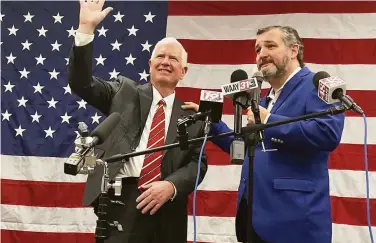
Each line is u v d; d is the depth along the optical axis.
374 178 4.28
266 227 2.84
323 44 4.52
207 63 4.61
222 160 4.46
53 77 4.71
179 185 2.97
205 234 4.38
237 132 2.43
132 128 3.10
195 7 4.73
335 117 2.85
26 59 4.75
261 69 3.08
